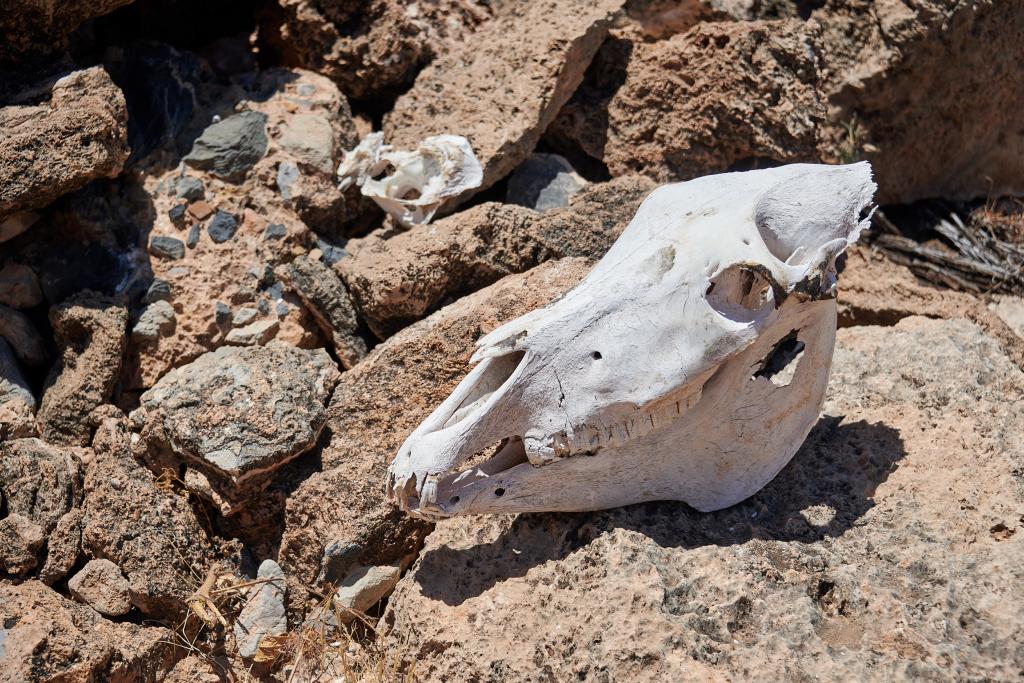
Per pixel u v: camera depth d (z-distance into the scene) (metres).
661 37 1.88
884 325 1.66
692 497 1.27
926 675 1.12
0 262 1.53
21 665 1.24
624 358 1.19
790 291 1.19
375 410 1.44
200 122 1.67
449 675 1.23
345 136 1.73
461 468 1.35
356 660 1.34
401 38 1.77
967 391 1.41
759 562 1.22
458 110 1.71
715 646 1.16
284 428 1.39
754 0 1.83
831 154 1.80
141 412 1.43
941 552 1.22
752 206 1.23
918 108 1.81
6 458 1.39
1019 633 1.16
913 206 1.88
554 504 1.25
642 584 1.19
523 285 1.47
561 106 1.75
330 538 1.38
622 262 1.23
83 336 1.49
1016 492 1.28
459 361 1.44
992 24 1.75
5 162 1.45
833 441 1.36
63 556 1.36
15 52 1.54
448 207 1.64
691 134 1.73
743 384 1.25
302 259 1.58
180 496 1.42
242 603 1.39
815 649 1.15
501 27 1.78
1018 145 1.87
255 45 1.90
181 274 1.54
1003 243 1.78
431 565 1.30
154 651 1.32
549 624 1.21
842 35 1.79
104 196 1.56
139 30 1.83
